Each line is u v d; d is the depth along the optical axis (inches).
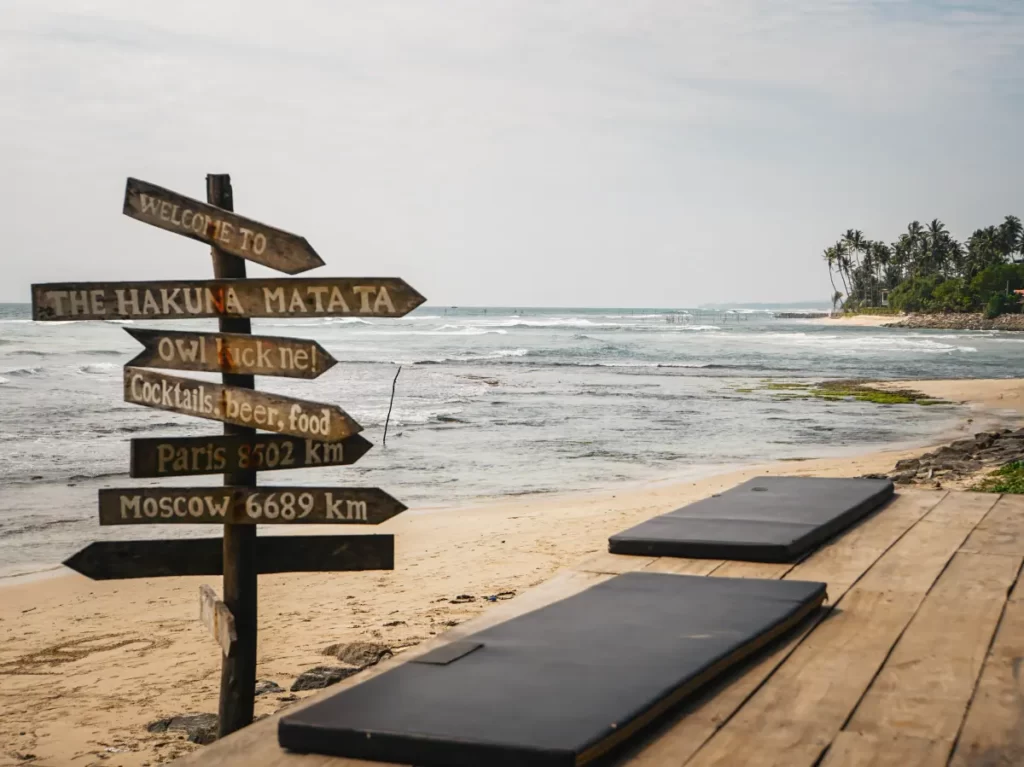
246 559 148.8
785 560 189.8
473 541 450.0
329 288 142.3
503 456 781.9
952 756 99.9
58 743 219.5
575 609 146.6
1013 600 163.5
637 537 199.0
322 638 292.7
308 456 147.6
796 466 708.7
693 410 1168.2
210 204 146.8
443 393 1369.3
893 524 230.5
